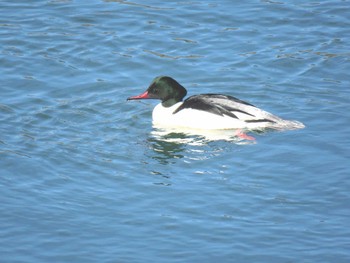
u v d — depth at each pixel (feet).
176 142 54.39
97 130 55.88
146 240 42.86
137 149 53.31
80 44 67.92
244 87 62.13
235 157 51.98
